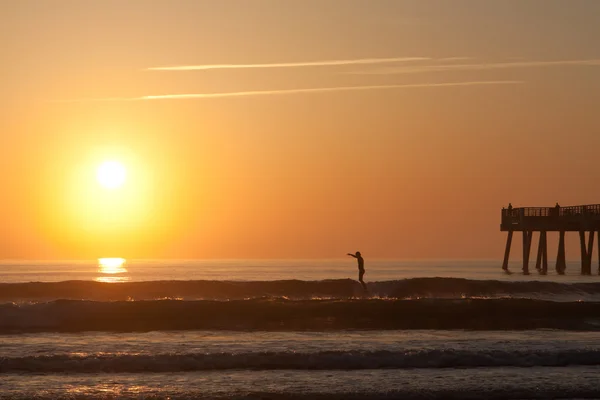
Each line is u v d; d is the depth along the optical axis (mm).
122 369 56688
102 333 71688
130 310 77688
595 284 105875
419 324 78062
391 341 67625
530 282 103125
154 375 55406
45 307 76750
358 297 97938
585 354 60875
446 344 65438
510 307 81625
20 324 74812
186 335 71000
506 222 172250
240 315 77875
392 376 55594
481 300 82375
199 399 49406
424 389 52000
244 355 58781
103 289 95375
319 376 55500
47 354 58875
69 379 53781
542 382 54219
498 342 66875
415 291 100312
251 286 97812
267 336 70812
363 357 59188
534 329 77062
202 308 78500
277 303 80000
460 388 52406
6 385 51750
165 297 94750
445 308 81062
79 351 60969
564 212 162375
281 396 50250
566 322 79812
